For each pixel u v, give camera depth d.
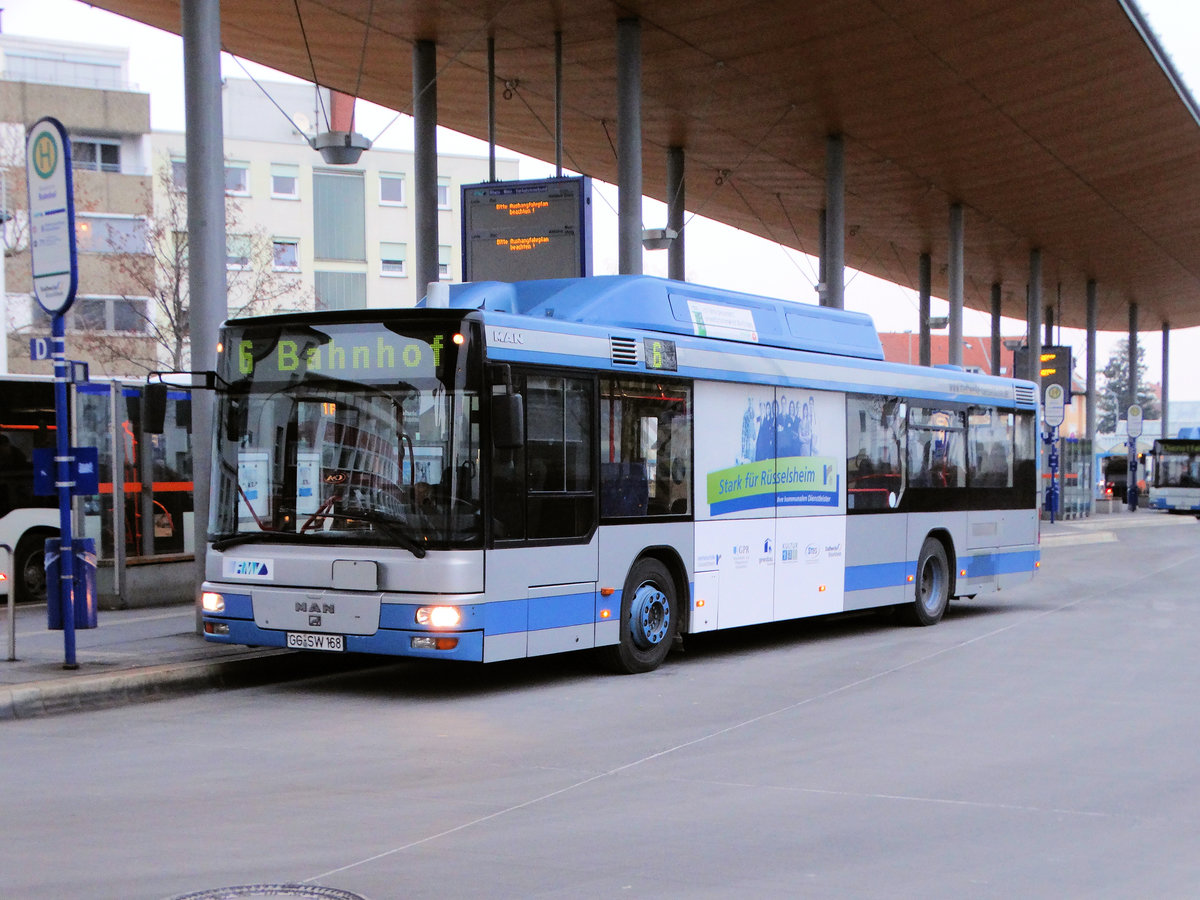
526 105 27.41
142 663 10.88
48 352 11.01
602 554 11.24
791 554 13.70
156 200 47.91
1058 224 40.94
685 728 9.12
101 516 15.65
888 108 27.06
